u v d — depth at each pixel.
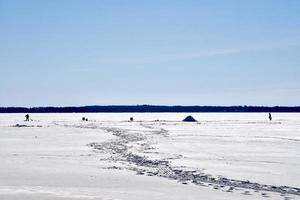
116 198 11.10
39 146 29.25
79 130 47.94
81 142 33.06
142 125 61.97
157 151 27.03
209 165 20.11
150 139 37.09
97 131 46.84
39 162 19.67
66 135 40.38
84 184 13.66
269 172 17.94
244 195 12.67
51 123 67.44
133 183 14.20
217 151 27.05
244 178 16.34
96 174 16.02
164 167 19.42
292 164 20.69
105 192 12.12
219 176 16.78
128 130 49.56
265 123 68.81
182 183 14.75
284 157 23.77
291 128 53.44
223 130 49.97
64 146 29.52
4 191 11.67
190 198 11.73
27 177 14.84
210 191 13.18
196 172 17.83
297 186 14.81
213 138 38.03
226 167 19.42
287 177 16.69
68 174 15.80
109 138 37.66
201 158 23.14
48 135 40.12
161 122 74.00
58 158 21.78
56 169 17.20
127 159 22.48
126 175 16.08
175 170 18.38
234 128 54.03
